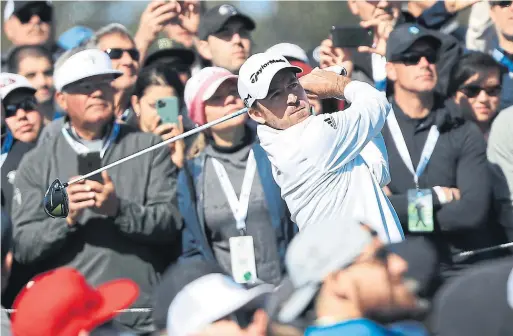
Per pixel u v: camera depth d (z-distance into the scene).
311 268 10.83
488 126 21.48
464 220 19.50
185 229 19.44
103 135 19.92
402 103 20.28
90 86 19.66
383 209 15.40
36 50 23.70
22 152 21.81
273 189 19.17
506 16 22.70
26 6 23.78
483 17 23.20
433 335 10.91
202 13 24.34
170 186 19.73
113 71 19.83
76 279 11.73
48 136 20.95
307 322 11.05
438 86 20.91
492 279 10.31
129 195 19.47
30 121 21.97
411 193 19.61
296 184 15.31
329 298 10.66
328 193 15.24
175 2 23.50
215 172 19.38
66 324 11.45
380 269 10.61
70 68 19.75
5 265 19.89
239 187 19.25
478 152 19.94
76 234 19.28
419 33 20.11
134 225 19.08
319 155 15.01
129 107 22.50
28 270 19.84
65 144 19.94
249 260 18.89
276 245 19.02
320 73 15.99
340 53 21.55
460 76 21.19
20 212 19.84
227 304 10.44
